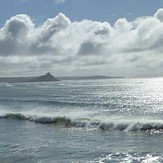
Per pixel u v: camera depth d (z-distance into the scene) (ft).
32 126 123.34
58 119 130.00
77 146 81.76
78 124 119.65
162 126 103.14
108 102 227.20
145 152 72.38
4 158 70.79
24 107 197.67
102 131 105.60
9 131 111.86
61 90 463.83
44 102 223.71
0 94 377.91
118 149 76.64
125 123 108.06
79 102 221.46
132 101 243.19
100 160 66.49
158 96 309.83
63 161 66.69
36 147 81.82
